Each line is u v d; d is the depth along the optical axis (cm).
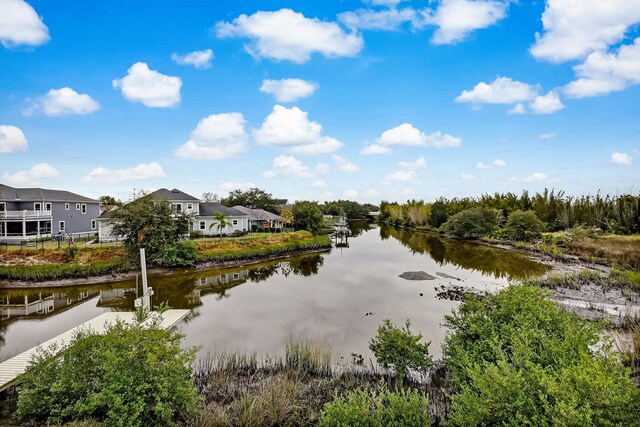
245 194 7906
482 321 862
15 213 3369
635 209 3897
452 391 834
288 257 3656
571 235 3775
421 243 4959
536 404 527
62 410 707
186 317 1623
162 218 2833
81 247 2886
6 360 1091
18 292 2180
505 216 5544
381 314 1655
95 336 809
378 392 872
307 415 780
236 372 999
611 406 471
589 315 1486
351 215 12694
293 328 1466
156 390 725
